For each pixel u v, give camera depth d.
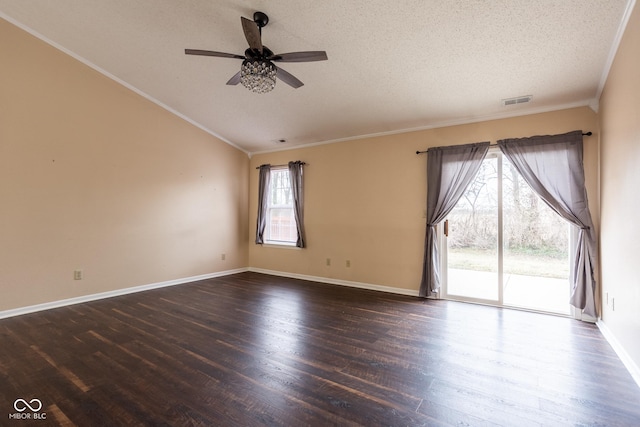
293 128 4.94
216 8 2.72
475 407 1.83
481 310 3.71
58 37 3.51
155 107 4.64
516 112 3.77
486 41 2.68
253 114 4.66
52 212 3.63
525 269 3.78
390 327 3.13
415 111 4.00
